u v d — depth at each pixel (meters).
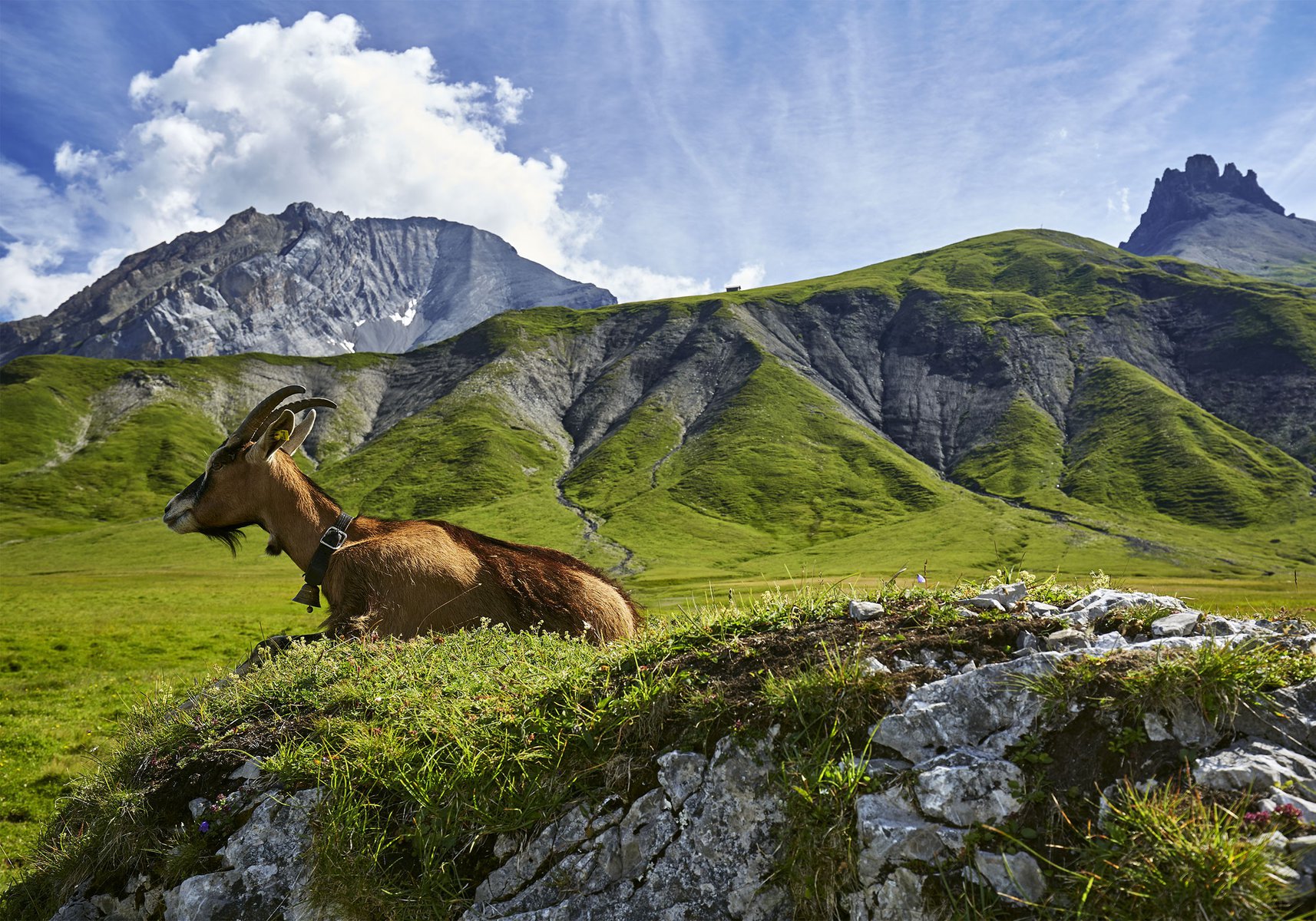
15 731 16.44
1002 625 5.02
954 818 3.87
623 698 4.96
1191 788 3.62
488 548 7.85
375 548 7.38
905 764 4.21
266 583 82.56
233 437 7.74
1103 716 4.02
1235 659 4.00
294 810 5.11
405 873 4.75
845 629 5.30
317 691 6.03
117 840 5.48
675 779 4.57
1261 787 3.56
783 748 4.45
